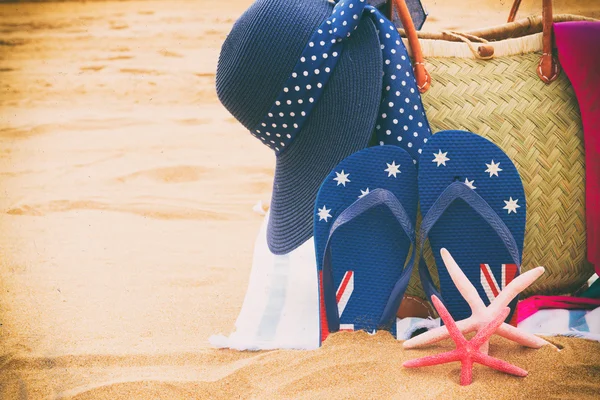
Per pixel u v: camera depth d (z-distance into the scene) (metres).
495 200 1.91
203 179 4.03
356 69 1.97
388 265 1.90
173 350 1.97
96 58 6.98
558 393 1.59
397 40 1.99
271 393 1.66
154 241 3.13
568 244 2.09
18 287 2.60
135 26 8.00
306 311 2.10
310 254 2.37
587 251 2.08
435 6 7.88
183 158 4.37
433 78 2.07
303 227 2.07
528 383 1.62
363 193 1.90
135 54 7.01
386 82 1.98
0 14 8.86
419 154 1.97
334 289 1.88
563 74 2.08
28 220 3.46
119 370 1.87
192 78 6.21
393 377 1.67
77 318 2.29
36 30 8.12
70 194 3.83
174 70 6.44
